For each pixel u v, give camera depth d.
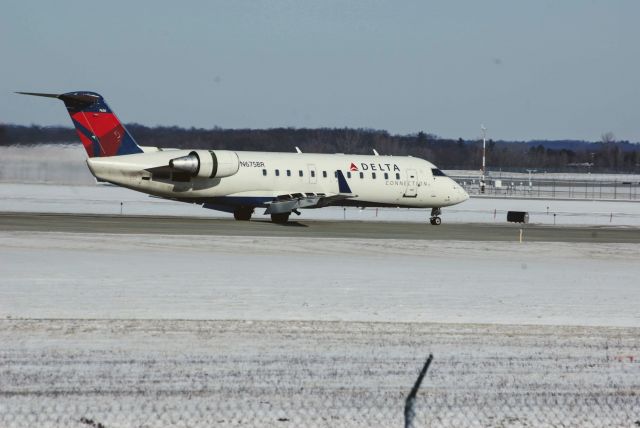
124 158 176.38
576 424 45.78
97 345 59.69
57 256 111.88
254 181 185.62
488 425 45.47
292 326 67.75
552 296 88.56
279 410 46.84
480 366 56.94
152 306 75.88
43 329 64.38
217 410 46.59
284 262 111.94
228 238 141.50
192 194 181.88
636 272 112.75
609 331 69.44
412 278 99.62
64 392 48.91
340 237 150.88
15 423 43.91
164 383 51.09
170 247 126.06
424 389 51.44
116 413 45.66
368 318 72.38
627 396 50.84
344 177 196.00
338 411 46.97
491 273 106.88
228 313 73.12
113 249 121.50
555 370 56.44
